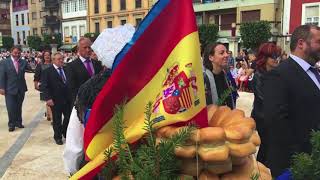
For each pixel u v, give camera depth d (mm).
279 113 3166
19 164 6270
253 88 4426
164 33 1873
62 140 7828
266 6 34219
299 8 31375
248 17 35656
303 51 3211
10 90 9047
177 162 1682
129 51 1917
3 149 7297
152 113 1818
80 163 2512
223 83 4492
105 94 1961
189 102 1774
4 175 5723
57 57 7652
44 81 7547
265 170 1941
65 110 7691
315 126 3115
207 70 4148
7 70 9016
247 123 1781
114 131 1803
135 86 1937
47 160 6469
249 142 1732
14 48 9141
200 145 1668
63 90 7609
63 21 56094
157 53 1889
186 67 1785
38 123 10008
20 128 9391
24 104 13805
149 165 1602
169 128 1766
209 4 38281
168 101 1787
